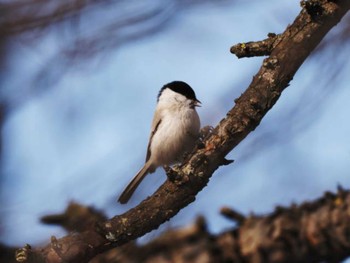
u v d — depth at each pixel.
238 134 4.77
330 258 6.45
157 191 4.83
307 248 6.45
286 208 6.88
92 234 4.63
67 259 4.48
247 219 7.02
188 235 7.14
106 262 6.94
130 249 7.03
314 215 6.52
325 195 6.66
